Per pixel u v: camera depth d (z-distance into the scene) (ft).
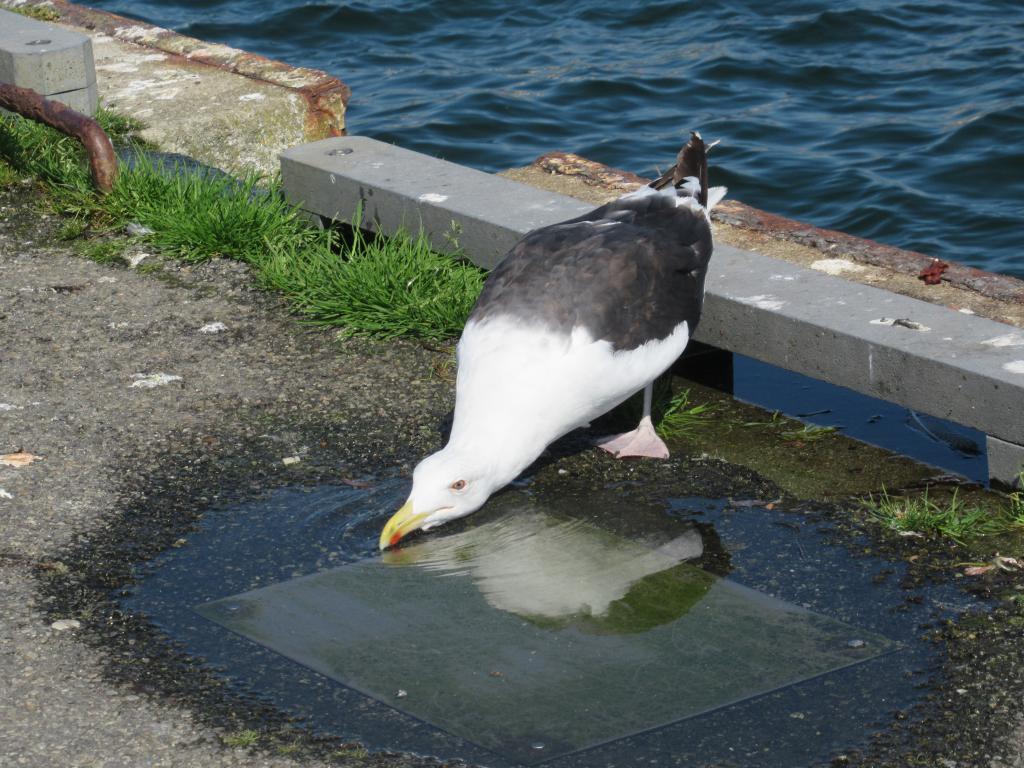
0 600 18.60
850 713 16.46
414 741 16.11
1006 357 21.20
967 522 19.95
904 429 23.34
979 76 51.57
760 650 17.71
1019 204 42.39
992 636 17.70
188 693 16.94
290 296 27.43
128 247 29.48
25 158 33.04
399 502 21.21
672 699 16.81
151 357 25.25
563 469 22.36
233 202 29.86
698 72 53.78
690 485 21.75
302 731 16.28
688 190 23.58
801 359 23.02
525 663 17.58
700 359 25.82
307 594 19.07
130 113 36.83
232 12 62.28
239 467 22.02
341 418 23.41
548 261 21.86
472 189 27.96
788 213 43.04
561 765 15.70
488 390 20.80
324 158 29.66
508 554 20.08
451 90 53.57
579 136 49.34
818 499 21.17
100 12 44.37
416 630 18.28
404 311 26.09
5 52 34.50
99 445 22.44
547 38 58.59
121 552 19.86
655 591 19.08
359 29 60.49
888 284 26.43
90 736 16.12
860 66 53.47
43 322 26.45
